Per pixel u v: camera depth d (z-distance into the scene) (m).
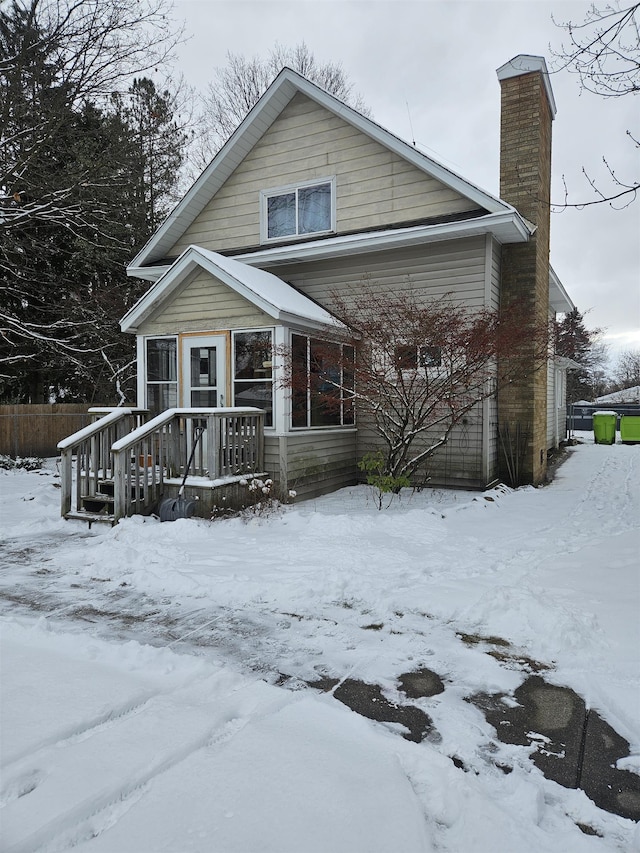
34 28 12.10
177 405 9.45
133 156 14.93
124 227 16.27
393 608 4.34
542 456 11.34
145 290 17.45
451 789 2.23
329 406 9.82
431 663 3.48
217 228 12.12
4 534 6.99
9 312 16.08
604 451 17.66
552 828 2.10
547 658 3.53
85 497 7.71
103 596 4.73
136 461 7.35
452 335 8.18
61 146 14.51
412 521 7.01
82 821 2.00
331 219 10.84
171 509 7.20
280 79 10.79
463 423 9.75
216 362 9.02
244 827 1.97
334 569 5.11
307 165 11.10
